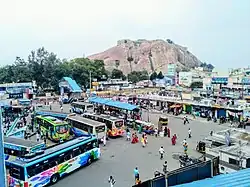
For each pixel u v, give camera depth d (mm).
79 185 21953
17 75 96125
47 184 21750
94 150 27688
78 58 126625
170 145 34188
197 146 31672
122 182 22484
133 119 45469
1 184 4695
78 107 57938
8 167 20312
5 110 51969
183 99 62438
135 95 76188
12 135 32875
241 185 11031
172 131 42656
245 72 87938
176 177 12750
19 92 74812
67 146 24188
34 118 43281
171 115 58188
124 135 39812
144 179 22984
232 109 51250
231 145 24547
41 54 101625
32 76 97125
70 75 101812
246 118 49000
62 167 23281
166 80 112812
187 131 42656
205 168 13633
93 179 23188
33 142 24578
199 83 96938
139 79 140250
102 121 39969
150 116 57094
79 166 25438
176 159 28531
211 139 28453
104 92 83500
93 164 27047
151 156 29656
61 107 61750
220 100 57375
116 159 28656
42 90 98125
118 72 137125
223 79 81688
